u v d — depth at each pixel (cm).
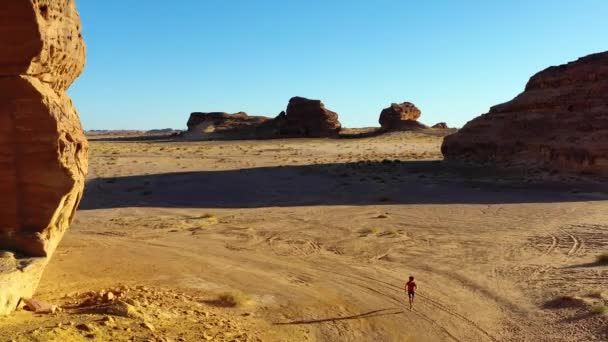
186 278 2133
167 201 4534
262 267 2367
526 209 3688
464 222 3334
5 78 1415
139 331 1191
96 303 1503
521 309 1720
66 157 1502
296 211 3950
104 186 5175
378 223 3394
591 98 5372
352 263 2438
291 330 1559
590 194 4216
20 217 1484
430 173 5850
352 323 1645
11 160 1454
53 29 1464
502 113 6309
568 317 1570
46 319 1214
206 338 1262
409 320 1673
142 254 2592
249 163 7075
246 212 3975
